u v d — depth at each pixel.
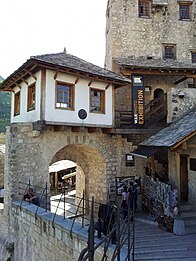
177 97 13.16
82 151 14.30
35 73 11.20
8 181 11.18
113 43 17.89
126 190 13.03
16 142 10.84
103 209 7.16
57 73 10.95
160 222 9.77
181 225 8.64
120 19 18.19
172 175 11.05
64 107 11.45
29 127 10.87
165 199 9.62
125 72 14.52
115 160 13.58
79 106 11.87
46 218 8.25
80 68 11.65
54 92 11.02
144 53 18.22
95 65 13.70
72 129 12.01
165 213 9.53
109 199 13.04
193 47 18.92
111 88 13.27
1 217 11.92
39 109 10.62
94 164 14.27
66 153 14.39
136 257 6.62
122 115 16.23
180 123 11.48
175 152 10.23
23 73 11.69
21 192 10.71
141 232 9.01
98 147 12.98
